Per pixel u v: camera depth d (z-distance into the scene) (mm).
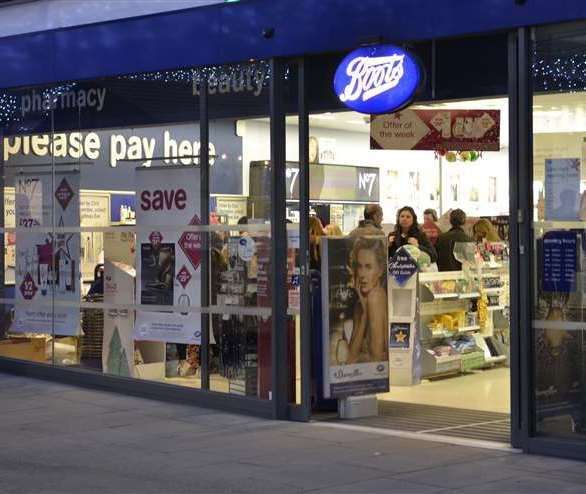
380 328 10586
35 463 8531
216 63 10797
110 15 12422
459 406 11086
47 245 13047
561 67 8586
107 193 12234
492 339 13859
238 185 10789
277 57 10305
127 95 11961
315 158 16094
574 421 8570
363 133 17219
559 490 7504
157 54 11375
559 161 8617
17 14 13414
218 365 11039
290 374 10453
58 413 10812
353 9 9664
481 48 11008
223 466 8367
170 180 11508
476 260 13508
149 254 11758
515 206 8789
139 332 11875
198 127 11195
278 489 7613
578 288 8539
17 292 13492
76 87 12594
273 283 10383
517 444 8867
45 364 13086
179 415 10672
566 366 8617
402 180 18156
